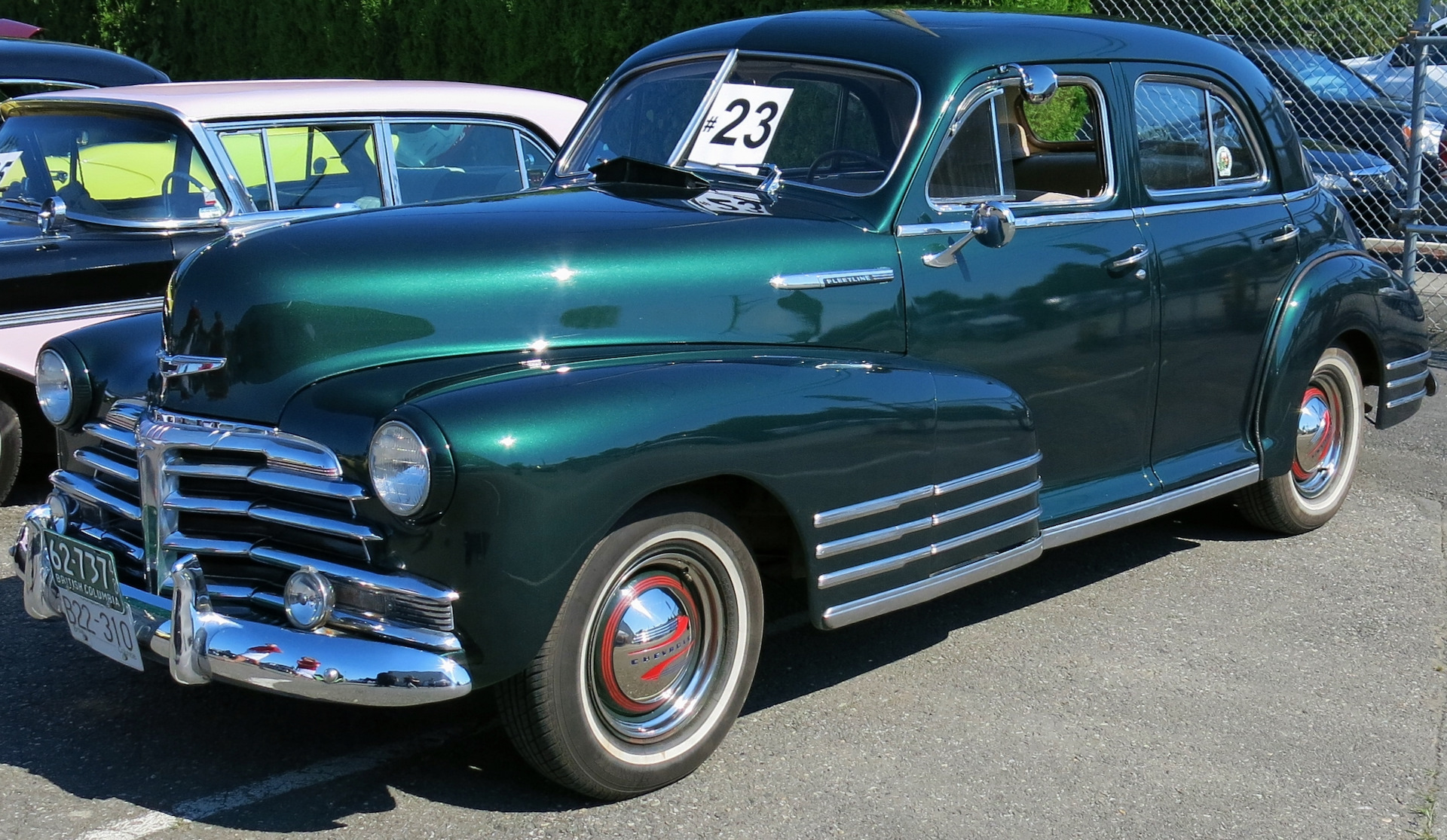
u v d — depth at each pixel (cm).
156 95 576
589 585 308
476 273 336
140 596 325
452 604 293
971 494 383
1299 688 410
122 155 562
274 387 318
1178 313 468
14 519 528
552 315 339
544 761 317
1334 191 984
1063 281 429
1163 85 477
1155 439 476
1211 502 586
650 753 332
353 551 301
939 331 399
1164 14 970
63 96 597
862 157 405
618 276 347
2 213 570
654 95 457
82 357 369
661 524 320
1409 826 333
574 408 302
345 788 334
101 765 342
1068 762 360
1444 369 805
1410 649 441
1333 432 559
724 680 346
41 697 379
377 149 605
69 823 313
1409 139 852
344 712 375
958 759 360
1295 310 510
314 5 1178
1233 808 339
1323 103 995
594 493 299
